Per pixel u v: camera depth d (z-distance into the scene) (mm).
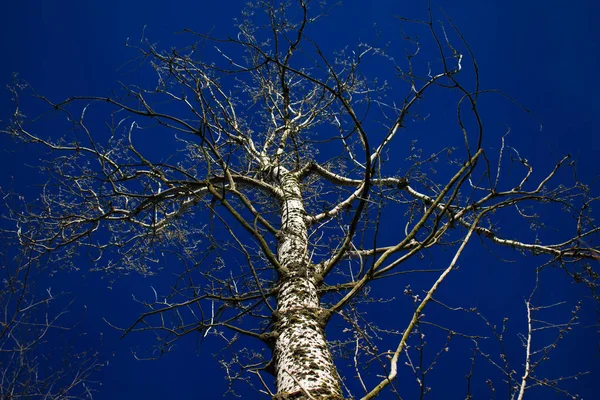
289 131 6043
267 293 3908
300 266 3973
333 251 4305
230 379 3549
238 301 3922
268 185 5539
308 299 3680
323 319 3508
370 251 5020
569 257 4906
